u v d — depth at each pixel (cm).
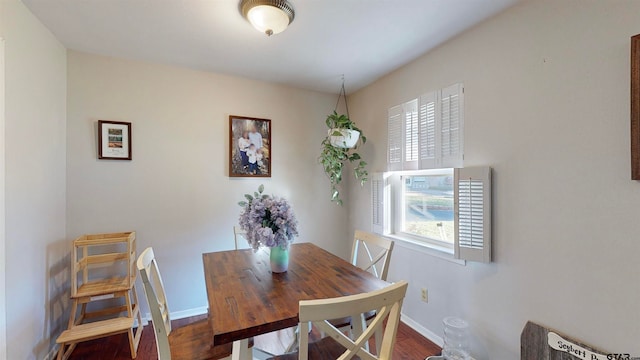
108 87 237
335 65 258
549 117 153
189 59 246
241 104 288
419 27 194
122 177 241
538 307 158
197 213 269
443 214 232
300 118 319
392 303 105
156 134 253
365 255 310
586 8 138
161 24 191
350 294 138
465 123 199
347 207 345
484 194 181
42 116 189
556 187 150
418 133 239
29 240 173
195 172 268
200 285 270
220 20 186
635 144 121
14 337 158
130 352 206
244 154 287
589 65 138
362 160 318
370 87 305
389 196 282
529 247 162
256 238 160
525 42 164
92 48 224
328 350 134
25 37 170
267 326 111
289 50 229
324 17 182
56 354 201
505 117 174
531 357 157
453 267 209
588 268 138
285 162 311
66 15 179
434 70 226
